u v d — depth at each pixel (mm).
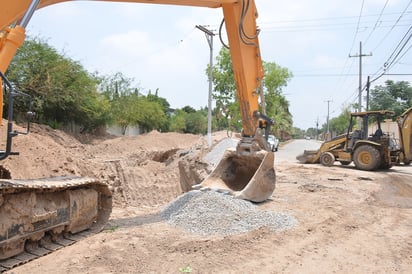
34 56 21500
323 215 7762
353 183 12898
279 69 33875
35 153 10031
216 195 7605
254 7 8453
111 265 4668
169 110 64875
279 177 14180
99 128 31031
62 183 5438
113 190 11539
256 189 8273
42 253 5047
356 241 6051
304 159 20844
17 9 4574
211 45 24203
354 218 7652
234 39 8102
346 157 18344
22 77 20828
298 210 8133
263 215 7094
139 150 24219
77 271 4461
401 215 8086
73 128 27922
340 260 5141
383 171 17172
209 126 24281
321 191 10992
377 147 17047
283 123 56312
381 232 6645
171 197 13141
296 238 6113
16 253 4844
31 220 4918
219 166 9117
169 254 5129
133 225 6750
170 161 17531
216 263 4844
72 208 5746
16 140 10023
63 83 23734
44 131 19453
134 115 36781
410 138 16828
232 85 28312
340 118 70750
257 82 8609
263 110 8789
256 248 5520
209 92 24375
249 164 9008
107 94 35281
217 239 5879
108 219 6738
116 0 5707
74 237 5871
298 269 4750
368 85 30609
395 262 5113
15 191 4695
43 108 23688
